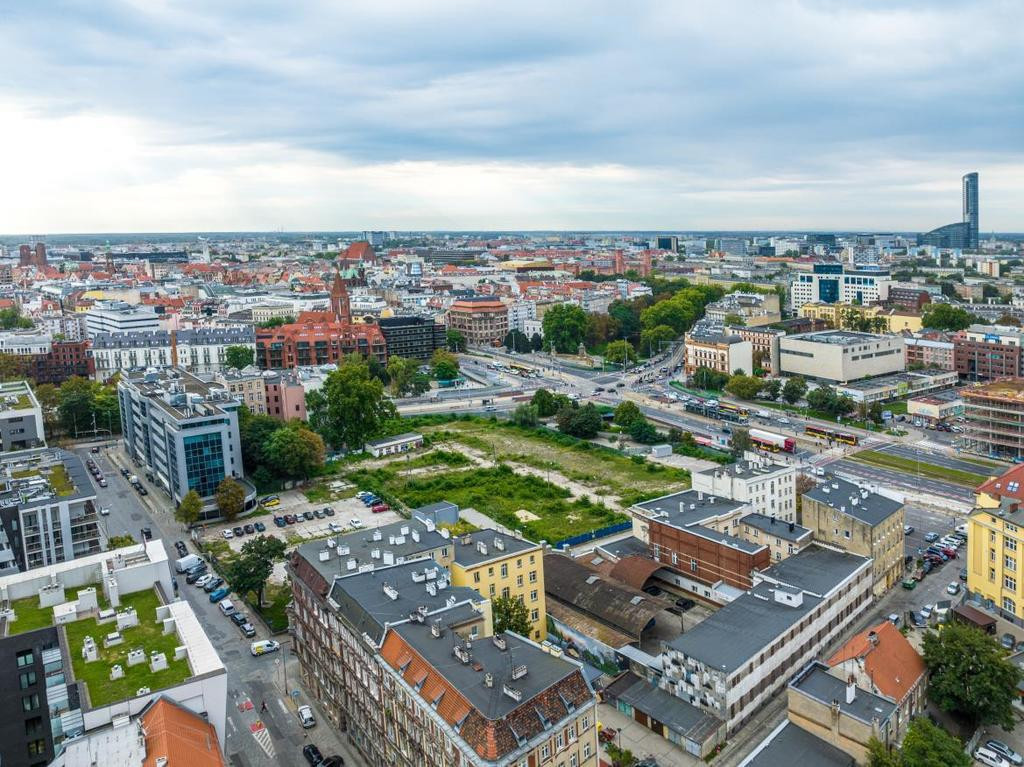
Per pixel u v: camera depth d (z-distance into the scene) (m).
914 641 196.00
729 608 186.00
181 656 141.00
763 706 171.50
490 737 120.06
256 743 165.12
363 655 153.00
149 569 166.12
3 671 130.62
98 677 135.00
